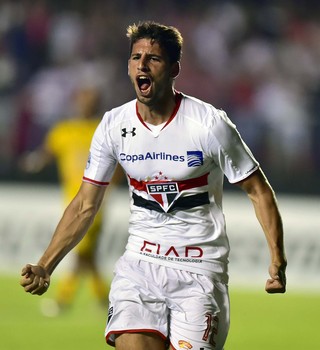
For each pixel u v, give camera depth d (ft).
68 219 65.10
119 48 230.48
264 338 113.70
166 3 239.09
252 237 171.83
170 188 62.28
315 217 177.17
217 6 240.53
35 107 216.95
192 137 61.41
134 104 63.21
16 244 173.47
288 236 174.50
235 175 62.39
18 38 227.40
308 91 227.81
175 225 62.75
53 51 228.43
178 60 61.82
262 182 62.69
